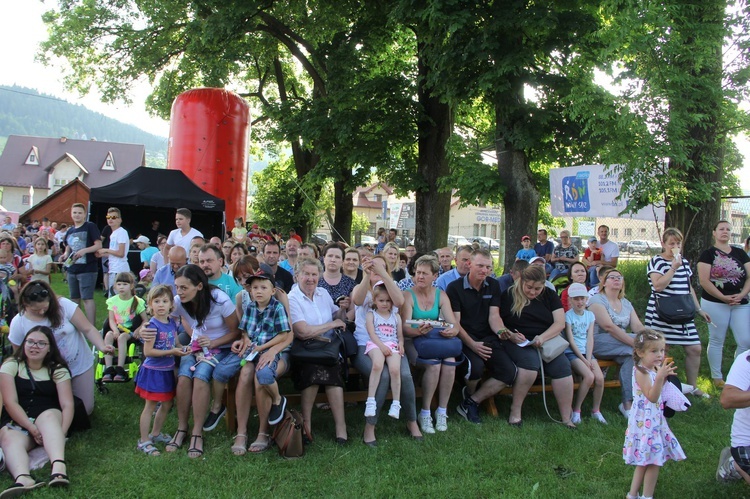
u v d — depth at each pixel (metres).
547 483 3.91
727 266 5.99
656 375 3.46
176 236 7.60
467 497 3.67
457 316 5.24
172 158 15.45
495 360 5.09
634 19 7.97
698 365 5.95
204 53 16.55
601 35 8.62
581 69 9.85
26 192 57.56
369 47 15.38
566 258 9.94
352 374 5.41
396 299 4.78
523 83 10.43
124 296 5.64
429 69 13.27
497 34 10.12
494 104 10.84
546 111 10.25
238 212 15.70
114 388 5.70
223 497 3.57
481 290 5.39
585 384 5.21
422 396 4.97
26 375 4.01
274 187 25.62
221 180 15.26
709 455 4.44
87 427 4.56
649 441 3.50
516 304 5.27
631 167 8.13
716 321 6.11
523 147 10.16
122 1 21.41
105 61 22.55
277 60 23.17
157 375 4.28
